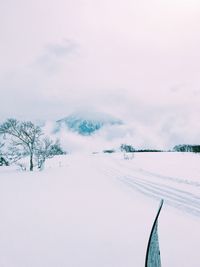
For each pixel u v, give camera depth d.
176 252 5.41
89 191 13.16
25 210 8.91
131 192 13.35
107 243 5.82
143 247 5.56
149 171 22.00
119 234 6.45
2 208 9.22
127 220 7.77
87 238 6.14
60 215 8.27
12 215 8.25
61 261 4.87
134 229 6.87
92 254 5.18
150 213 8.80
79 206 9.60
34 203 10.06
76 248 5.52
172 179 17.20
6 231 6.64
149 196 12.38
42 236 6.26
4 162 27.47
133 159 34.41
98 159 37.97
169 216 8.54
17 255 5.14
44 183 16.05
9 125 26.34
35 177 19.31
